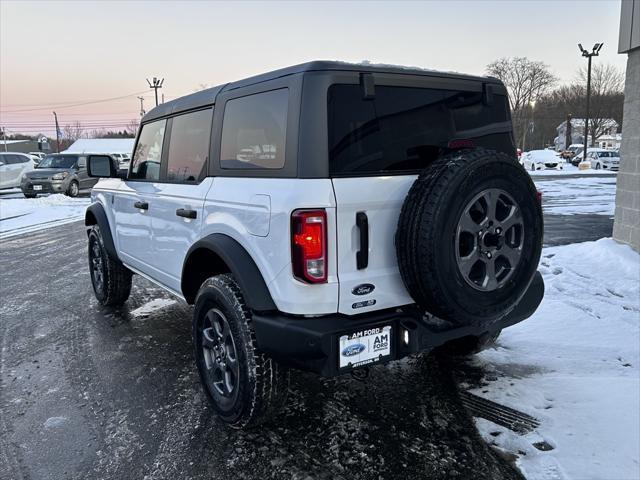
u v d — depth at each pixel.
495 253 2.71
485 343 3.91
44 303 6.00
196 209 3.43
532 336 4.51
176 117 3.96
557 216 11.90
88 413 3.43
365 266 2.69
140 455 2.94
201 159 3.54
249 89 3.05
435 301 2.59
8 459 2.93
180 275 3.79
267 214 2.72
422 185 2.60
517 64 70.06
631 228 7.00
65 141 108.75
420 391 3.62
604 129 72.81
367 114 2.76
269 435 3.10
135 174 4.71
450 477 2.68
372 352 2.71
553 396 3.46
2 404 3.58
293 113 2.67
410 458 2.85
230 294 2.98
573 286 5.89
